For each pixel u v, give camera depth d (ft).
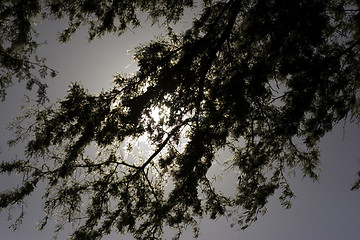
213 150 25.23
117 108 25.89
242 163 24.67
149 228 26.13
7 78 20.79
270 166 26.78
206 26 27.40
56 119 23.45
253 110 24.23
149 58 26.78
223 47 27.50
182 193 24.75
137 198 27.20
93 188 25.81
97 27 24.40
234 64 26.00
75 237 24.20
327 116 24.26
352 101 24.40
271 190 26.00
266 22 21.74
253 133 24.90
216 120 23.21
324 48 23.32
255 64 21.97
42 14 21.48
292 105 22.50
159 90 25.17
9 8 19.52
